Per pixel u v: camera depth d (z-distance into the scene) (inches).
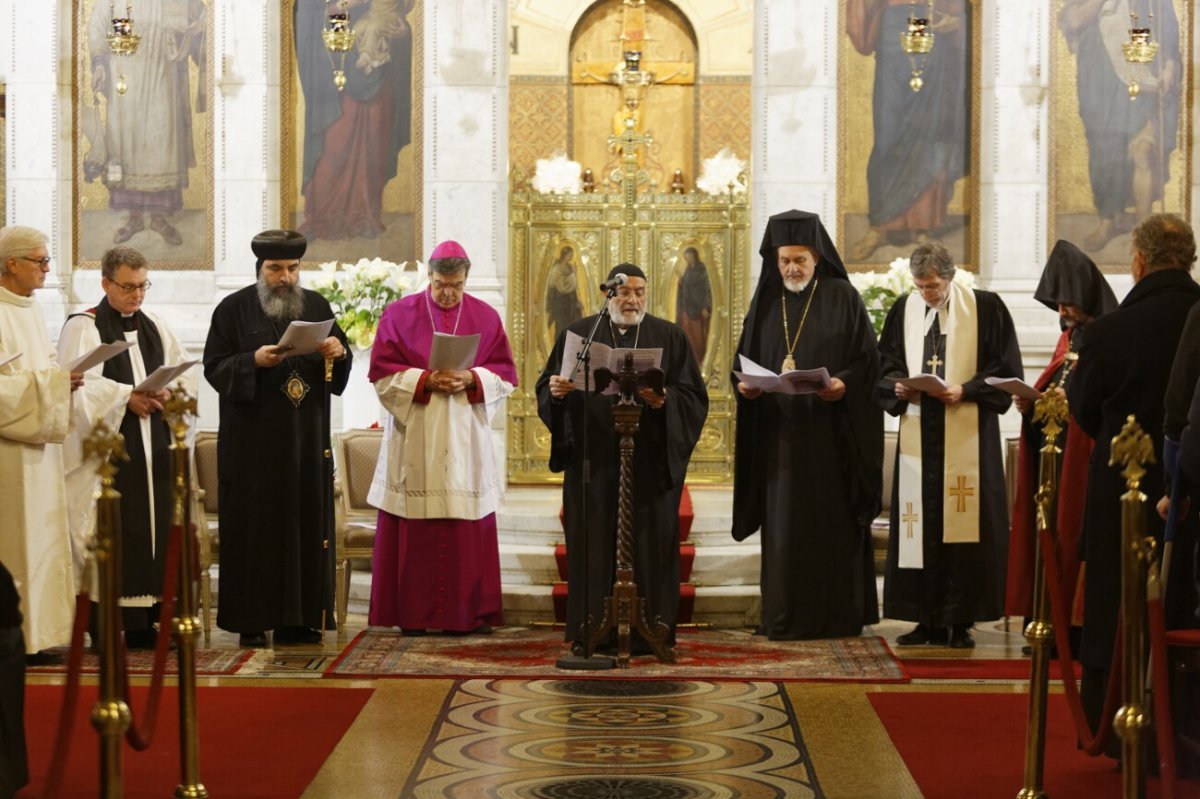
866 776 246.4
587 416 330.0
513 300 509.0
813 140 484.1
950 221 490.9
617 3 609.0
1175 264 244.8
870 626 400.2
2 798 212.8
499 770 249.6
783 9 482.9
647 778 244.7
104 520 191.6
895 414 366.9
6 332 312.0
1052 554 216.4
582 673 326.3
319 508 361.4
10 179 487.8
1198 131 487.2
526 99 609.9
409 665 334.3
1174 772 184.2
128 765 252.7
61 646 352.8
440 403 372.8
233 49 484.4
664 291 512.4
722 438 515.5
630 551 335.3
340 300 451.8
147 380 346.3
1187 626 228.1
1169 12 487.2
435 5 481.1
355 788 239.3
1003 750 263.3
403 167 489.4
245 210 485.7
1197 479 206.7
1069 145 487.5
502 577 404.2
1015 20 481.4
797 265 369.4
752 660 341.4
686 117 610.9
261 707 295.1
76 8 493.4
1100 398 244.7
